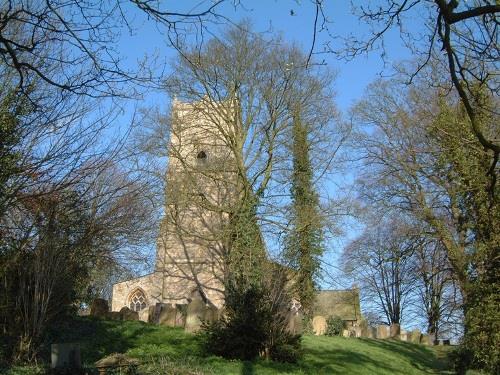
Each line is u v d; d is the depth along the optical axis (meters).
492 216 17.95
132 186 19.64
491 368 18.42
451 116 18.28
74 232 14.66
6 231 13.31
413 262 39.75
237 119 33.94
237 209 31.53
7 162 11.66
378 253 42.44
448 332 39.81
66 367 11.08
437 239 29.72
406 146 28.59
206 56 31.33
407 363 24.08
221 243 33.50
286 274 21.28
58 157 12.18
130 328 19.67
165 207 32.53
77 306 18.61
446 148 18.70
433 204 28.50
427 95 26.30
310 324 30.53
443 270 31.31
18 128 11.91
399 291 53.09
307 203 32.38
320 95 33.19
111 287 46.09
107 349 15.90
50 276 13.62
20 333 13.03
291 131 33.44
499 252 18.08
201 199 33.25
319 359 19.27
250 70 32.59
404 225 32.25
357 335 33.91
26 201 12.88
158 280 41.25
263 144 33.34
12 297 13.18
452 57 7.19
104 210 19.31
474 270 19.97
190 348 17.45
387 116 32.31
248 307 17.75
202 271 36.81
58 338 15.55
